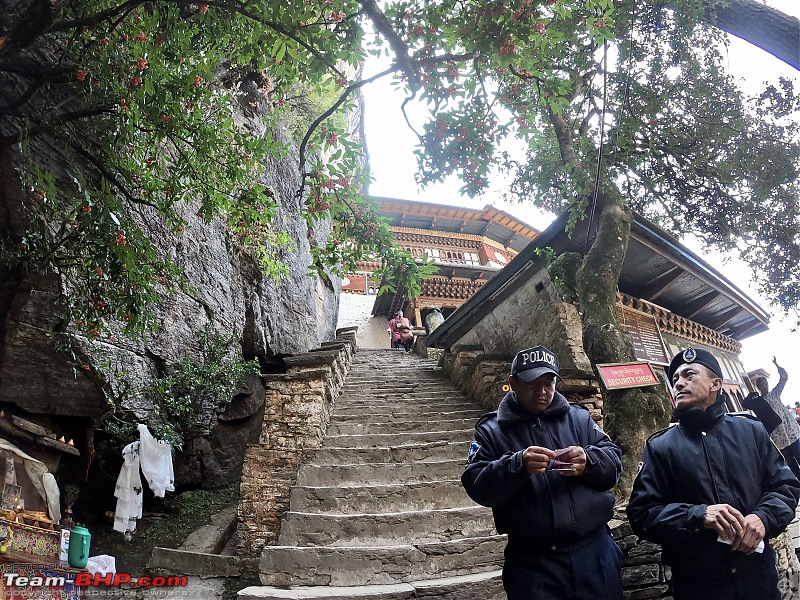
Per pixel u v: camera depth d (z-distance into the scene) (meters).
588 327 5.80
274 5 3.96
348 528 4.80
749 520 2.15
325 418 7.08
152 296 4.61
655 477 2.58
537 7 4.09
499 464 2.36
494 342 9.15
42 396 5.51
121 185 4.90
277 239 7.77
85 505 6.54
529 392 2.62
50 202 4.55
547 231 7.70
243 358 8.65
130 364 6.36
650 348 8.20
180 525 6.84
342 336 12.91
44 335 5.28
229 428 8.56
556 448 2.55
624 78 7.38
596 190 6.32
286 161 11.75
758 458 2.46
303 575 4.30
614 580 2.40
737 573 2.27
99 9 4.57
